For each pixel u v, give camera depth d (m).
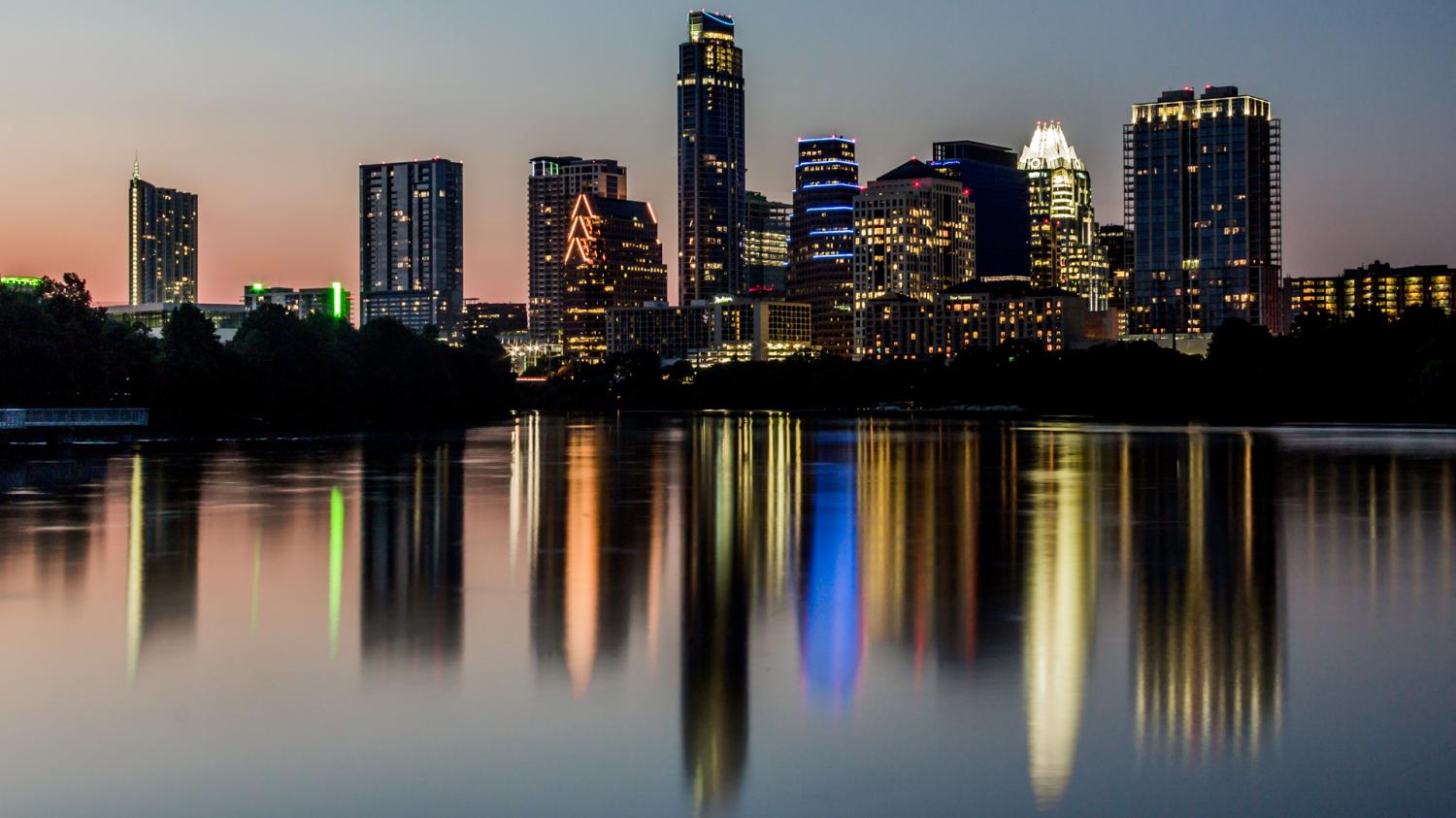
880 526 107.50
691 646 60.59
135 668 56.12
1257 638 62.50
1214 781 42.81
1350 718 49.25
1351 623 66.19
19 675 54.72
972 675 55.25
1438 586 77.12
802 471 174.75
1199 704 50.97
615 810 40.44
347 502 124.56
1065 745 46.12
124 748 45.59
